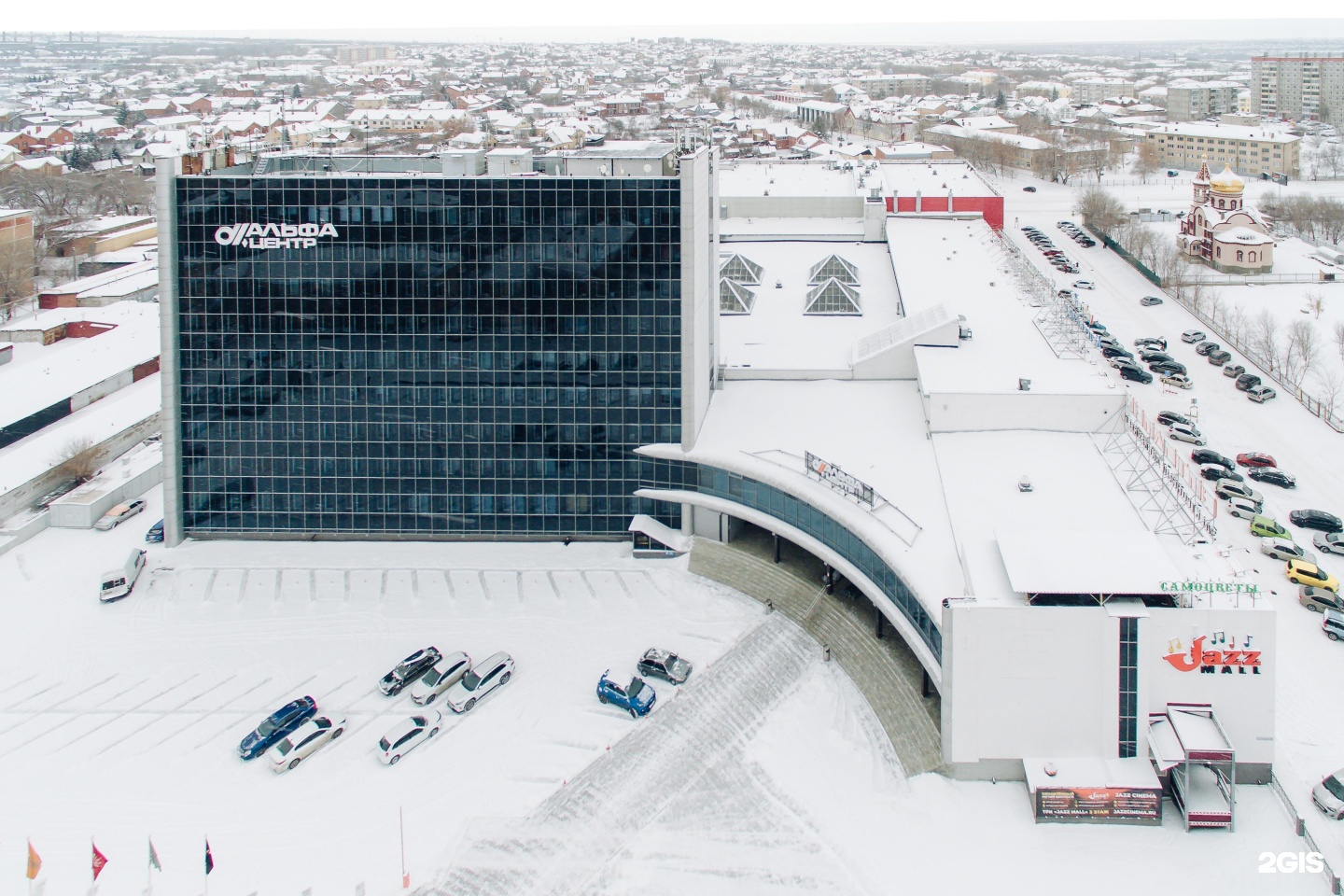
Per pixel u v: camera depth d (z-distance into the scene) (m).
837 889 65.19
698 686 85.62
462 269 103.94
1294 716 79.88
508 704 84.12
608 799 73.62
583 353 104.88
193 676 88.50
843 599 94.62
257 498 109.19
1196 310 187.38
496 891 66.12
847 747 78.31
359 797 74.38
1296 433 136.25
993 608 71.38
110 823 72.19
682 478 106.62
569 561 105.06
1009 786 73.00
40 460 127.44
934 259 160.75
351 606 98.06
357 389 106.75
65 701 85.31
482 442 107.31
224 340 106.25
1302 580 99.25
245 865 68.38
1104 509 87.50
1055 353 117.19
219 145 121.38
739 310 145.62
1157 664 71.38
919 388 113.88
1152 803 68.81
